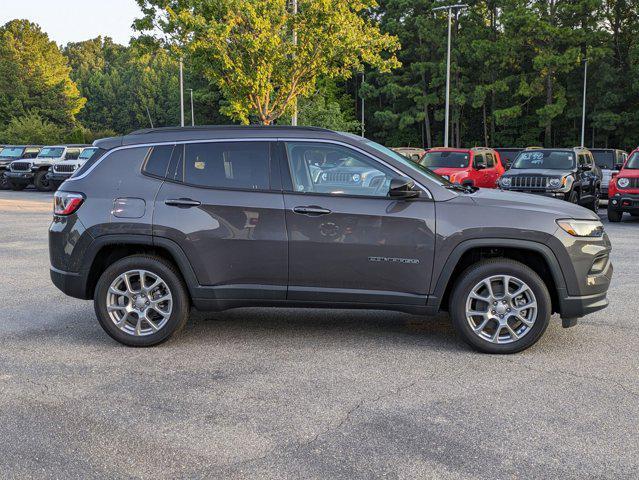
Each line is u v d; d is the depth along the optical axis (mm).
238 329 6113
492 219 5219
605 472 3357
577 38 49438
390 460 3486
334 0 21188
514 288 5363
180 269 5457
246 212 5375
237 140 5527
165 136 5629
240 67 21562
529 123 60281
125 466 3436
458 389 4535
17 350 5484
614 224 15672
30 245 11633
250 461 3482
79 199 5559
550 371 4914
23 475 3336
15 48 92938
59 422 4000
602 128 53031
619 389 4535
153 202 5465
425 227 5258
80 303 7219
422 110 63062
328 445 3672
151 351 5457
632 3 52094
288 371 4926
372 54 22000
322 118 37781
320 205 5324
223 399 4367
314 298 5414
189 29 20609
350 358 5242
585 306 5281
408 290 5340
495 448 3625
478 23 58031
